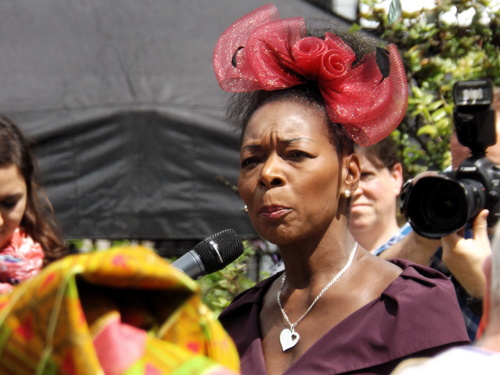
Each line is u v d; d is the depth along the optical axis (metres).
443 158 10.72
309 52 5.39
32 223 6.52
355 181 5.51
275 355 5.41
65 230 12.61
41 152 12.59
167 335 3.15
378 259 5.50
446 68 11.11
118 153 12.66
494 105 6.53
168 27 13.29
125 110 12.61
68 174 12.63
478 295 5.64
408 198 5.64
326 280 5.43
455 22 11.26
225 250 5.39
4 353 2.94
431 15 11.23
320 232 5.39
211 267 5.38
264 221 5.34
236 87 5.66
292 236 5.30
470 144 5.89
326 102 5.41
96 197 12.62
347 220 5.54
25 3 13.46
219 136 12.59
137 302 3.17
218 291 9.98
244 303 5.85
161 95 12.76
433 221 5.61
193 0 13.59
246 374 5.33
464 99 5.86
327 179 5.32
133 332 3.03
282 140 5.29
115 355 2.92
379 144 8.86
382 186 8.86
